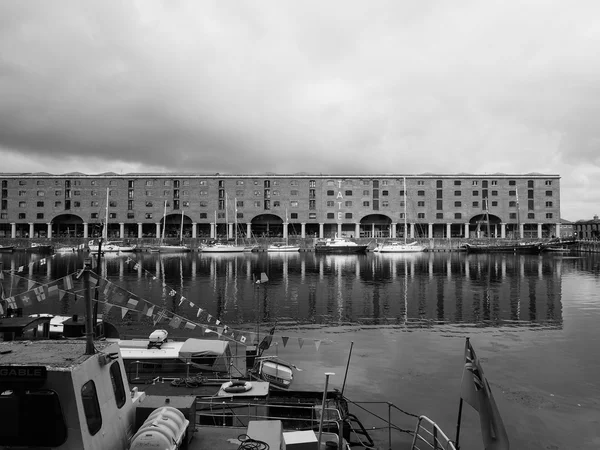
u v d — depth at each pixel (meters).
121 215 122.50
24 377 5.89
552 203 124.88
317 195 124.69
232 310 38.59
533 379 20.58
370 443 14.52
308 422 13.54
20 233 127.12
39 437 5.89
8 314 17.97
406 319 35.06
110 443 6.73
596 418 16.45
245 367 18.25
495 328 31.72
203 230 133.25
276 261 91.38
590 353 24.92
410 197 124.94
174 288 51.69
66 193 122.38
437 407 17.41
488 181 125.06
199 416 12.68
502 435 8.03
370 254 112.44
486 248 113.94
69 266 78.75
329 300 44.12
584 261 91.00
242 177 124.00
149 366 17.14
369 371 21.62
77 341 7.48
